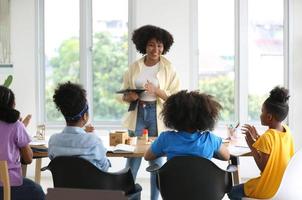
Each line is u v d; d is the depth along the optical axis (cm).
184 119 274
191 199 271
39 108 607
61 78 609
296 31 574
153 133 377
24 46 598
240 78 587
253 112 595
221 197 275
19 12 596
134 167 377
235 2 587
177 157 265
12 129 300
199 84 597
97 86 607
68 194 229
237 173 343
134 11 589
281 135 301
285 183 280
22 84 602
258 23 589
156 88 370
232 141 355
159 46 382
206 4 591
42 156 321
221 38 592
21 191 303
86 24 599
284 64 588
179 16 581
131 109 378
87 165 267
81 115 285
